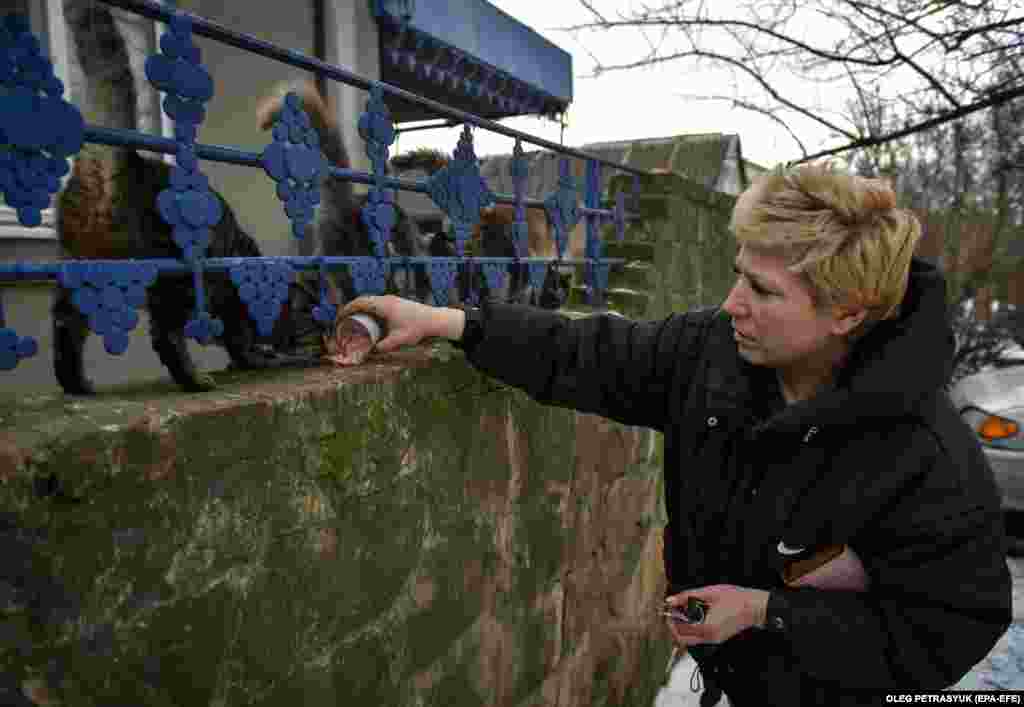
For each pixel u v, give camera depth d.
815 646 1.14
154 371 3.01
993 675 3.52
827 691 1.23
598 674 2.80
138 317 1.09
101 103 1.89
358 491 1.38
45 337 2.40
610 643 2.90
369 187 1.59
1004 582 1.08
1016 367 5.21
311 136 1.40
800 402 1.13
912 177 8.28
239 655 1.12
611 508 2.82
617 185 3.70
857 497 1.11
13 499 0.81
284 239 3.82
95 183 1.33
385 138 1.60
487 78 5.33
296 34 3.97
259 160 1.28
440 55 4.82
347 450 1.33
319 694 1.32
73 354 1.15
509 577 2.05
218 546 1.07
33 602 0.83
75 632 0.88
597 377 1.49
